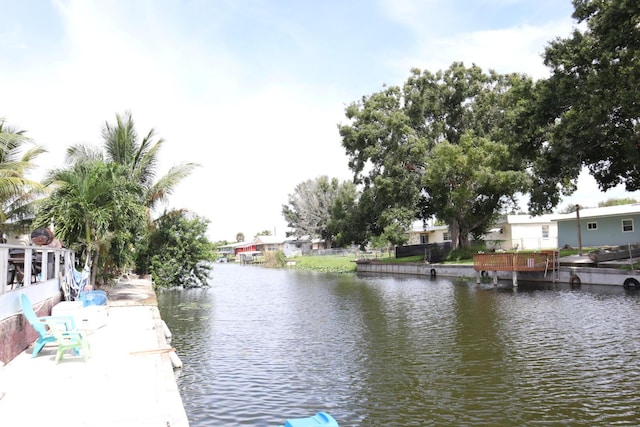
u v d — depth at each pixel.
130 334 11.41
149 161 27.81
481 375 9.88
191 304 22.84
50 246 13.33
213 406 8.27
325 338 14.12
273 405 8.34
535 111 25.83
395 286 31.58
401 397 8.67
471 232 50.06
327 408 8.18
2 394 6.63
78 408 6.25
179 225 31.81
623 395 8.47
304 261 72.94
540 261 27.92
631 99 21.05
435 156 42.59
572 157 24.56
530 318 16.39
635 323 14.75
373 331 15.06
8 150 19.55
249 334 14.92
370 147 46.94
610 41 21.84
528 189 37.66
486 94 44.28
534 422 7.41
